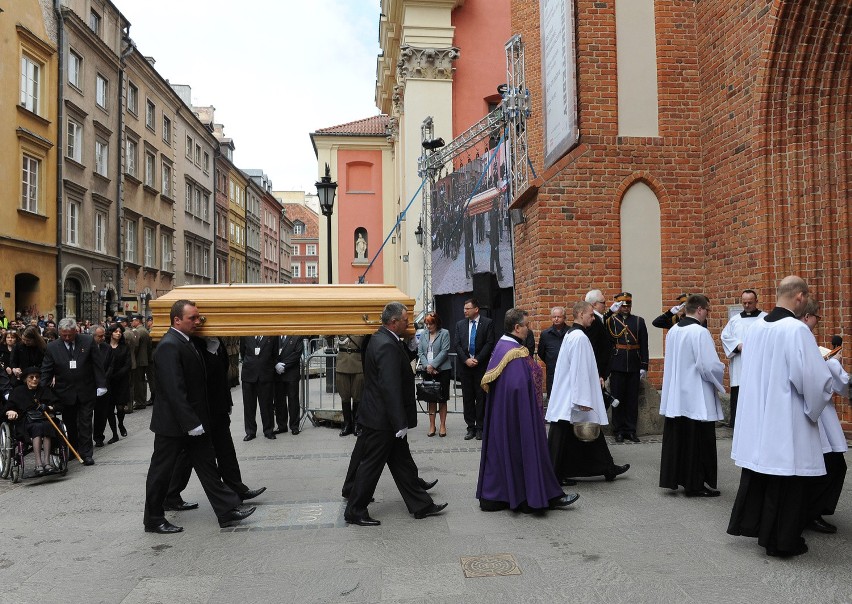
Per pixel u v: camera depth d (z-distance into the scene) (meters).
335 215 33.19
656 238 9.66
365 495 5.28
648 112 9.67
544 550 4.59
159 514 5.26
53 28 22.17
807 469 4.19
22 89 20.50
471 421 9.04
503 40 22.25
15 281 20.09
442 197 16.88
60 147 22.30
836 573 4.07
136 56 28.89
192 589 4.07
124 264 27.66
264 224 62.59
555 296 9.43
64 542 5.05
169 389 5.12
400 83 23.53
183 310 5.31
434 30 21.62
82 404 8.11
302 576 4.24
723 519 5.21
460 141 16.50
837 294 7.93
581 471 6.42
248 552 4.73
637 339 8.41
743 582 3.96
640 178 9.59
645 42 9.70
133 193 29.22
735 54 8.73
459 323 9.09
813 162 8.02
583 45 9.57
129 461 8.27
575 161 9.50
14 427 7.27
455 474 6.95
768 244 8.15
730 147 8.88
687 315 6.08
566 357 6.25
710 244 9.45
